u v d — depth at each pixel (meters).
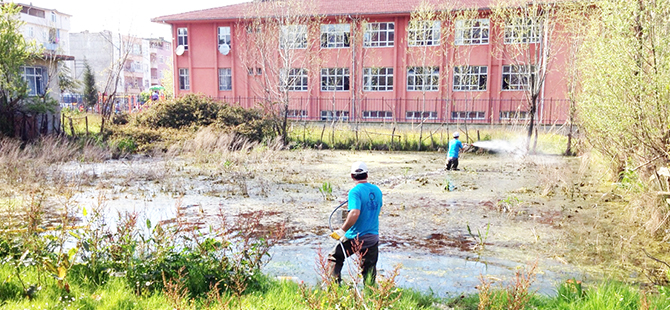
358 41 32.66
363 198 5.40
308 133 25.25
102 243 6.11
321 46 33.62
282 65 29.73
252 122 23.64
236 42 34.62
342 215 9.77
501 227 8.91
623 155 10.30
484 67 31.75
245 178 14.64
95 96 44.44
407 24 32.12
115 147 20.00
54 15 67.94
